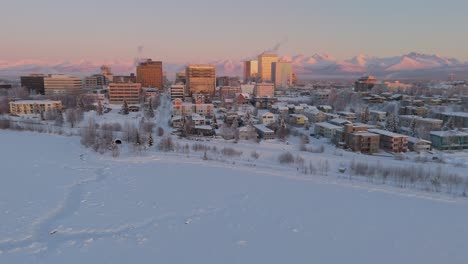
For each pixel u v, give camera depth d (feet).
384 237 151.74
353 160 308.81
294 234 152.46
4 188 219.00
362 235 153.17
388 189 235.40
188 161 313.32
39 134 448.65
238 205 190.60
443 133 417.08
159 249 136.15
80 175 255.91
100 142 370.12
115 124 493.36
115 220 166.71
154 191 215.92
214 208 185.16
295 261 128.26
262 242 143.74
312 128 541.34
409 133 460.55
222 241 144.05
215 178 251.19
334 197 210.38
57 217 172.65
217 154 349.00
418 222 170.50
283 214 177.58
